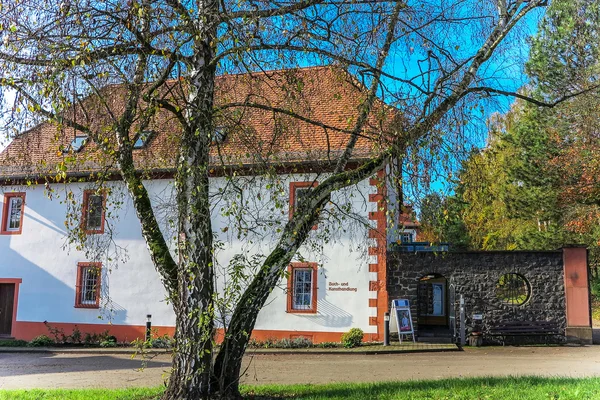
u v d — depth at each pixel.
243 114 8.00
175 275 7.82
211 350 7.48
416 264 18.02
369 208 16.62
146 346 8.63
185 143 7.47
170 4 7.02
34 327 19.83
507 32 8.23
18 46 6.64
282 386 9.59
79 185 19.33
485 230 28.58
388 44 7.77
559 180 24.25
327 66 7.71
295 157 8.74
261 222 9.57
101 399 8.52
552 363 13.41
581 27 18.50
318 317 17.34
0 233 20.69
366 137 7.76
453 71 7.65
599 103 18.70
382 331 16.94
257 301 7.85
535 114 23.12
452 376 11.30
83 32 6.70
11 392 9.49
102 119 7.38
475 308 17.80
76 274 19.73
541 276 17.88
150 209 8.20
